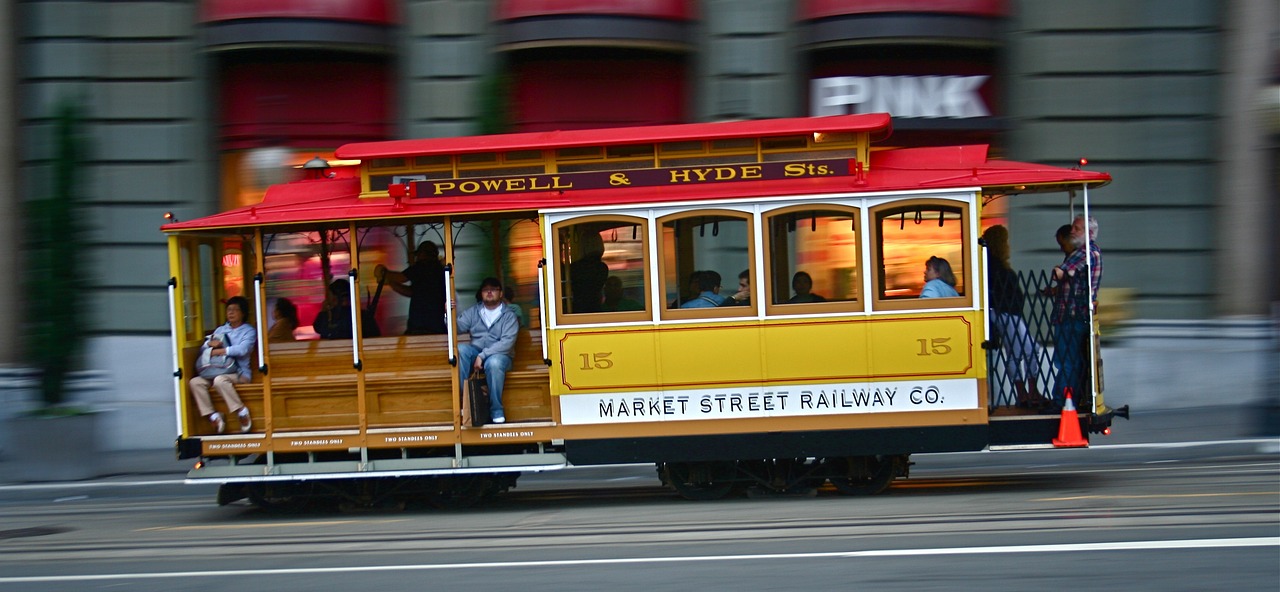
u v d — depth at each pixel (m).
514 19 14.34
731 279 9.18
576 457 9.18
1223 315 14.24
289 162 14.84
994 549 6.74
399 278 10.23
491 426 9.23
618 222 9.12
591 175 9.27
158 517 9.87
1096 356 9.12
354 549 7.67
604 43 14.21
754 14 14.42
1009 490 9.15
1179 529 7.16
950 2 14.08
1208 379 14.10
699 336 9.08
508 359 9.35
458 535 8.09
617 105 14.68
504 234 10.47
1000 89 14.45
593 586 6.16
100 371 14.57
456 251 11.08
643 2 14.25
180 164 14.73
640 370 9.13
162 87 14.69
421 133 14.68
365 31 14.48
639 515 8.73
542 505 9.66
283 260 10.04
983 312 8.95
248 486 9.61
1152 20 14.16
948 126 14.38
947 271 9.05
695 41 14.52
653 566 6.62
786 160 9.28
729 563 6.63
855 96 14.38
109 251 14.71
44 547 8.34
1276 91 13.91
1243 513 7.64
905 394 9.00
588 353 9.15
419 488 9.66
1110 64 14.24
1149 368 14.15
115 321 14.70
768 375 9.05
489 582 6.34
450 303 9.23
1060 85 14.30
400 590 6.21
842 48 14.27
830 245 9.07
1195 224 14.27
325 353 9.45
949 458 11.23
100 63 14.67
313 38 14.31
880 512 8.28
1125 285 14.36
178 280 9.38
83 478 11.81
